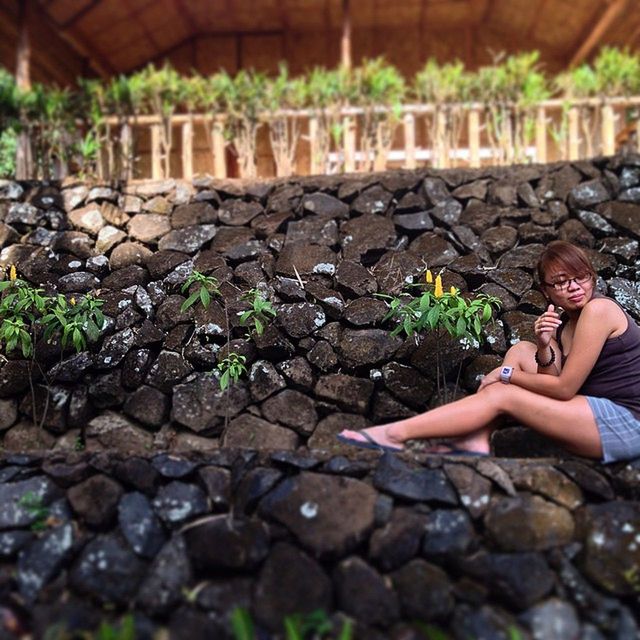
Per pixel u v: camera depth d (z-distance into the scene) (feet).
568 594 5.45
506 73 12.60
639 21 20.29
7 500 6.12
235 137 12.66
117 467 6.33
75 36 21.11
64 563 5.67
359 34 24.07
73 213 11.25
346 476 6.20
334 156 12.99
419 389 8.45
